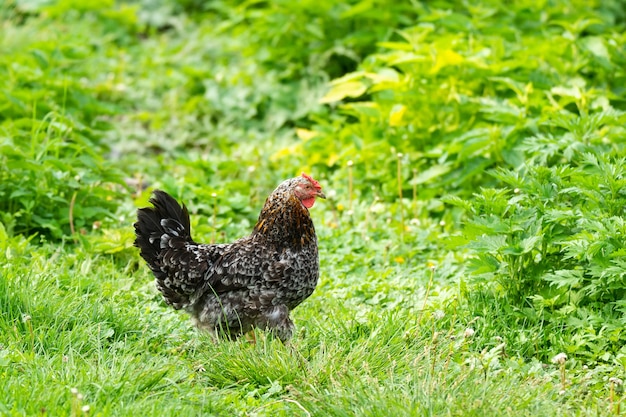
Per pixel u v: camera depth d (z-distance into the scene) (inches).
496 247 329.4
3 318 315.3
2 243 381.7
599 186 336.8
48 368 284.4
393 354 304.0
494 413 261.1
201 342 317.1
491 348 321.4
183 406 270.7
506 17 581.6
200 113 593.6
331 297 366.6
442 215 465.1
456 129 480.1
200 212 448.8
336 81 494.3
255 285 312.0
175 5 758.5
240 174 507.8
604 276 313.3
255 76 612.1
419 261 412.8
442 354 303.1
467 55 486.6
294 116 577.0
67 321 319.9
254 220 455.2
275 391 286.2
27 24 701.3
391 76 490.0
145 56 673.6
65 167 423.8
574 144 394.6
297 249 314.5
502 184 445.7
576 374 305.4
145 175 514.0
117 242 400.2
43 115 501.0
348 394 275.4
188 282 313.1
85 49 618.2
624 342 318.3
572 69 499.2
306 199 315.9
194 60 658.8
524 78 481.4
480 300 341.4
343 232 439.5
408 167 477.1
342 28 609.9
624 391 288.7
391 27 590.9
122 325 327.3
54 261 386.9
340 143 514.6
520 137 441.7
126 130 573.3
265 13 617.9
